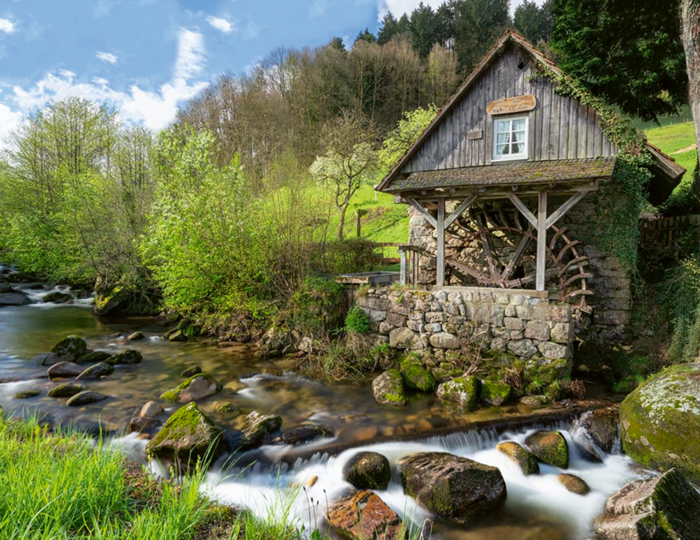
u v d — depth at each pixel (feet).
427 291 29.60
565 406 23.61
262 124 92.94
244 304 37.17
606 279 33.04
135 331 41.86
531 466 17.84
